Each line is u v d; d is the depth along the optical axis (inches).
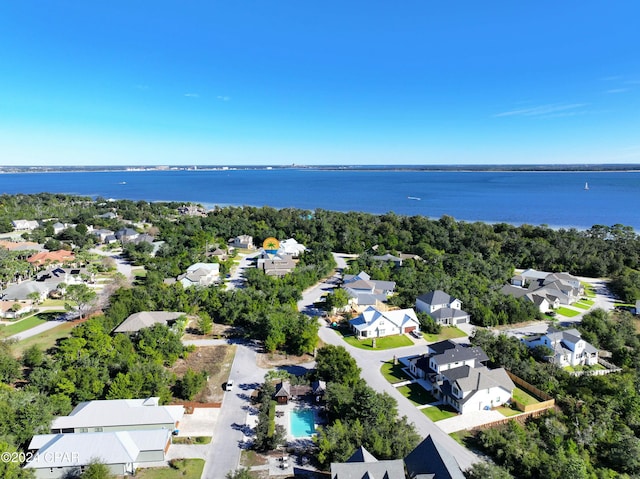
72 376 1978.3
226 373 2379.4
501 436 1804.9
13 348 2593.5
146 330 2514.8
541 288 3772.1
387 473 1413.6
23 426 1646.2
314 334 2623.0
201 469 1612.9
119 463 1560.0
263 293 3393.2
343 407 1883.6
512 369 2449.6
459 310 3260.3
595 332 2947.8
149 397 1963.6
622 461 1710.1
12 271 3843.5
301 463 1659.7
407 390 2269.9
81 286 3166.8
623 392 2126.0
